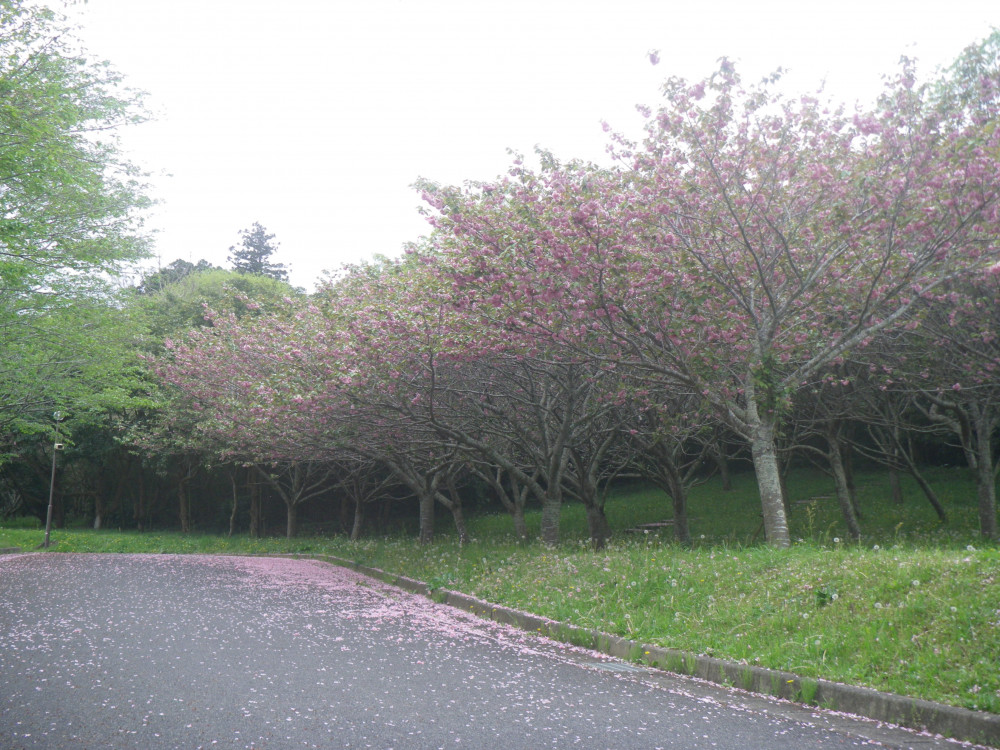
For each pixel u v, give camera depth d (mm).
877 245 11141
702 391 11547
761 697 5863
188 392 21844
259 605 10219
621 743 4402
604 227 10250
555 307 10758
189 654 6602
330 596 11703
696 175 10805
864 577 7629
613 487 34781
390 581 14164
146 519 38562
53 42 15703
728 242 11375
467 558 14562
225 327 19906
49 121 15289
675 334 11148
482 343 12383
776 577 8500
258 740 4281
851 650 6262
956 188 9945
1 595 10781
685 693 5883
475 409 16547
